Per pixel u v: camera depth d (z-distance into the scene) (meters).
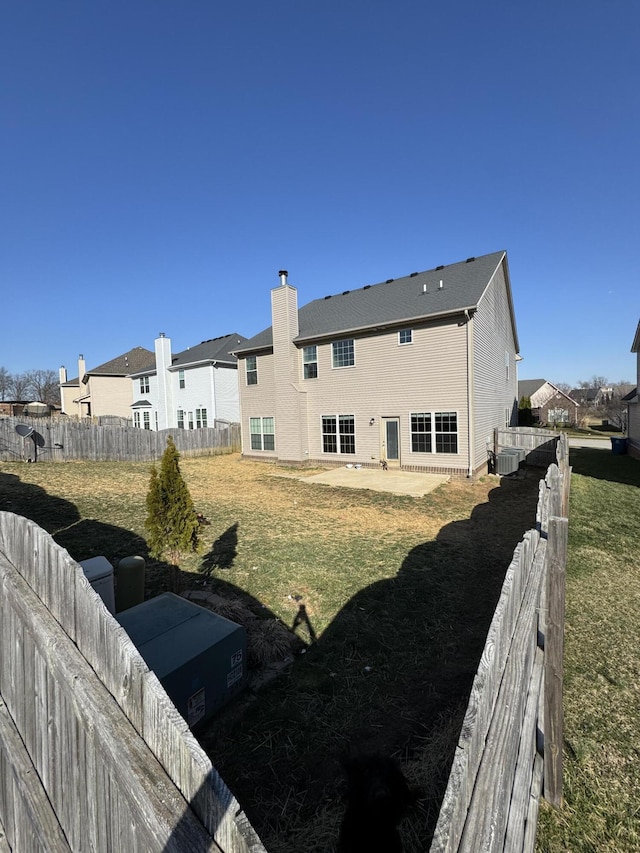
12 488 10.99
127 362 37.97
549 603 2.62
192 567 6.13
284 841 2.33
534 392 50.34
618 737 3.16
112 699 1.54
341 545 7.14
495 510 9.67
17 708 2.21
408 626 4.59
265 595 5.26
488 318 15.35
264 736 3.09
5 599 2.29
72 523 8.09
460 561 6.45
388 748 2.95
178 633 3.42
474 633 4.47
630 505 9.91
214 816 1.08
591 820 2.53
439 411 13.82
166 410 26.73
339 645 4.22
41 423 16.77
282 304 17.28
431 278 17.03
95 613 1.63
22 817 2.12
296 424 17.23
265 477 14.51
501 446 15.31
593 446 24.45
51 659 1.83
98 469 15.27
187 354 28.27
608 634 4.53
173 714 1.27
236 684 3.45
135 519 8.48
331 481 13.37
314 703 3.42
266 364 18.86
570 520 8.52
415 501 10.54
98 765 1.52
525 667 2.23
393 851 2.18
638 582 5.79
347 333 15.71
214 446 21.50
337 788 2.67
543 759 2.71
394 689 3.59
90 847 1.63
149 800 1.20
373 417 15.46
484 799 1.32
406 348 14.47
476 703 1.34
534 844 2.29
